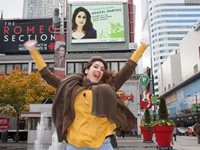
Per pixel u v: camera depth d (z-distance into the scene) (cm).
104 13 4850
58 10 4531
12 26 5019
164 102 1709
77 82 288
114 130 281
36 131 2645
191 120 7269
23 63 4669
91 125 270
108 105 274
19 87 2962
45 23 4988
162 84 12112
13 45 4962
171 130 1669
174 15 16012
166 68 11162
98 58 302
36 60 312
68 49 4772
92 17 4853
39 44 4909
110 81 298
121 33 4784
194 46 7756
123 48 4750
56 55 2700
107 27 4809
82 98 277
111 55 4566
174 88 9450
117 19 4828
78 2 4906
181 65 9419
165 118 1689
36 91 3123
